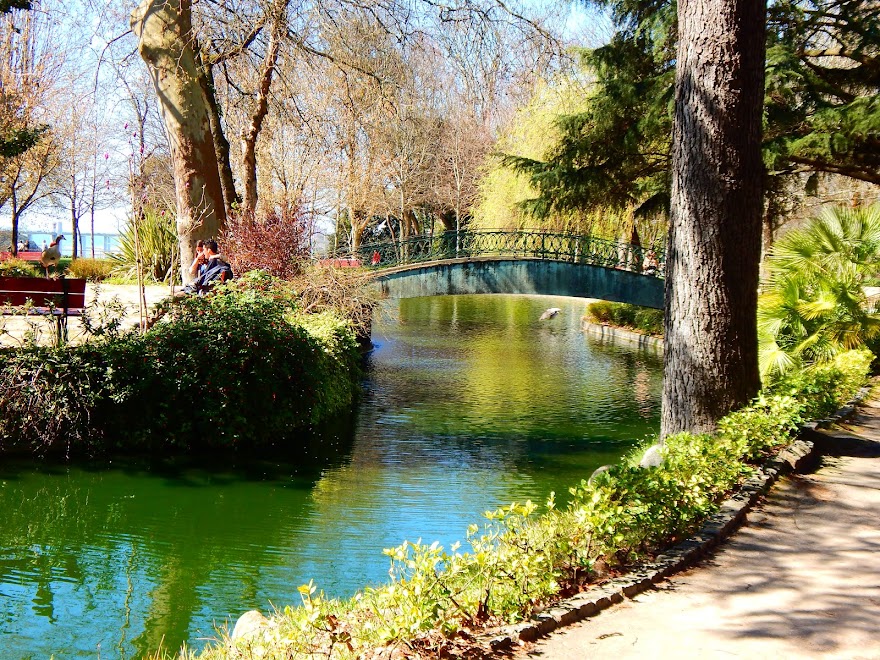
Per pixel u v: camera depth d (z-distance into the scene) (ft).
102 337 34.45
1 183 103.09
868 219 41.29
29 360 30.53
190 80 45.32
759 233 23.44
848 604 13.10
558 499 28.27
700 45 22.57
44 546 22.72
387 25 46.29
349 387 46.16
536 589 12.78
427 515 26.20
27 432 30.73
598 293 72.33
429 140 119.65
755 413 22.02
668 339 24.12
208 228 46.78
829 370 32.53
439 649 11.01
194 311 35.19
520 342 83.76
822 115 52.85
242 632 14.16
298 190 76.48
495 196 100.37
